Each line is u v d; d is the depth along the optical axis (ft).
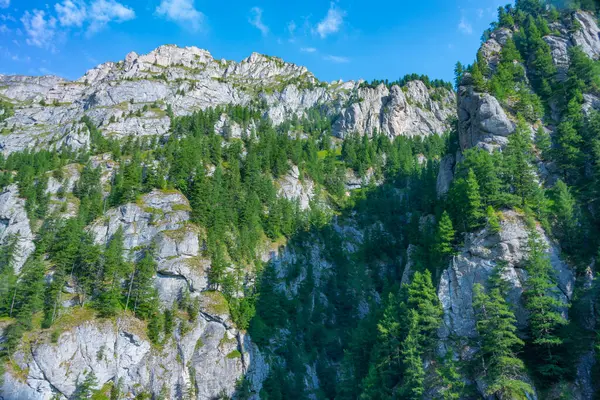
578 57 299.58
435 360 212.23
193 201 395.96
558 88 303.27
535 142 270.67
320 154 648.38
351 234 469.57
